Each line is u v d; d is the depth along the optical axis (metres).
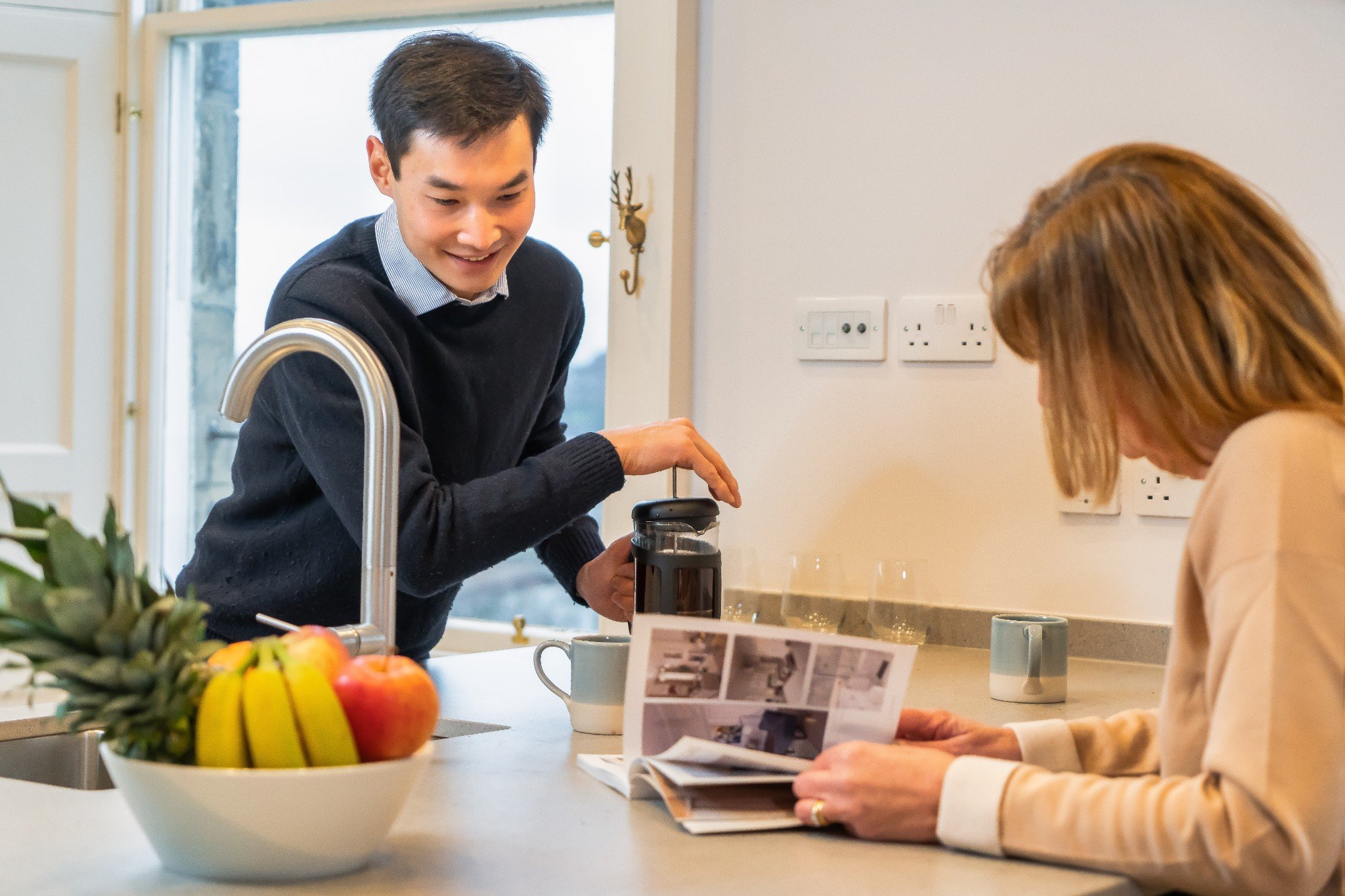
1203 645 0.95
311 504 1.66
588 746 1.24
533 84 1.58
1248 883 0.83
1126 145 1.01
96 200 2.75
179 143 2.81
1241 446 0.89
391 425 1.18
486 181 1.50
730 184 2.16
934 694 1.61
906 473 2.03
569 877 0.84
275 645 0.85
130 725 0.80
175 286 2.83
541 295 1.81
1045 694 1.56
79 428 2.75
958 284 1.99
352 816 0.82
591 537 1.79
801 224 2.10
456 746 1.23
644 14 2.19
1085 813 0.89
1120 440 1.03
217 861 0.82
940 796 0.93
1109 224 0.95
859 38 2.05
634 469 1.55
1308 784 0.82
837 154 2.07
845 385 2.07
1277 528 0.86
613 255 2.22
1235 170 1.81
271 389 1.65
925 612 1.69
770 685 1.03
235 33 2.73
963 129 1.98
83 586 0.80
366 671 0.85
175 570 2.84
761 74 2.13
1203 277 0.93
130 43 2.77
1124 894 0.87
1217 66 1.82
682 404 2.19
